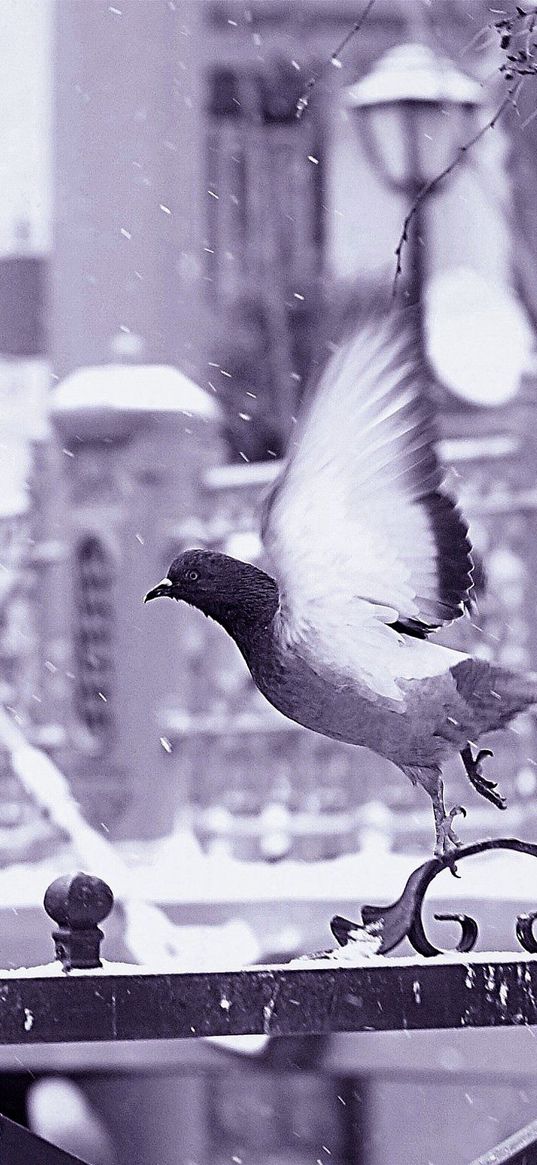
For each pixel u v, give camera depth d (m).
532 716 2.90
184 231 11.20
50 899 2.19
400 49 9.34
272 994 2.17
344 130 18.33
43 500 10.03
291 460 2.58
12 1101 9.67
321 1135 11.12
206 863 8.45
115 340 10.27
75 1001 2.10
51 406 9.87
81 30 10.58
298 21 18.05
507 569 8.52
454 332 9.12
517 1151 2.44
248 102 15.24
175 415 9.66
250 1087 11.23
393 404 2.56
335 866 8.15
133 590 9.67
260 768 8.96
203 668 9.44
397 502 2.59
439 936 7.46
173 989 2.14
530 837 8.16
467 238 14.74
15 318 22.28
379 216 18.58
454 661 2.69
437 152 9.16
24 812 8.99
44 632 9.94
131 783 9.50
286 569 2.61
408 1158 10.80
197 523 9.62
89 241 10.52
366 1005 2.21
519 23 3.77
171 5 10.67
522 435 8.54
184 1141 11.03
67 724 9.83
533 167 9.34
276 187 14.98
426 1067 7.66
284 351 13.62
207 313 17.78
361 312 2.55
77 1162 2.20
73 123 10.74
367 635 2.62
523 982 2.29
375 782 8.66
